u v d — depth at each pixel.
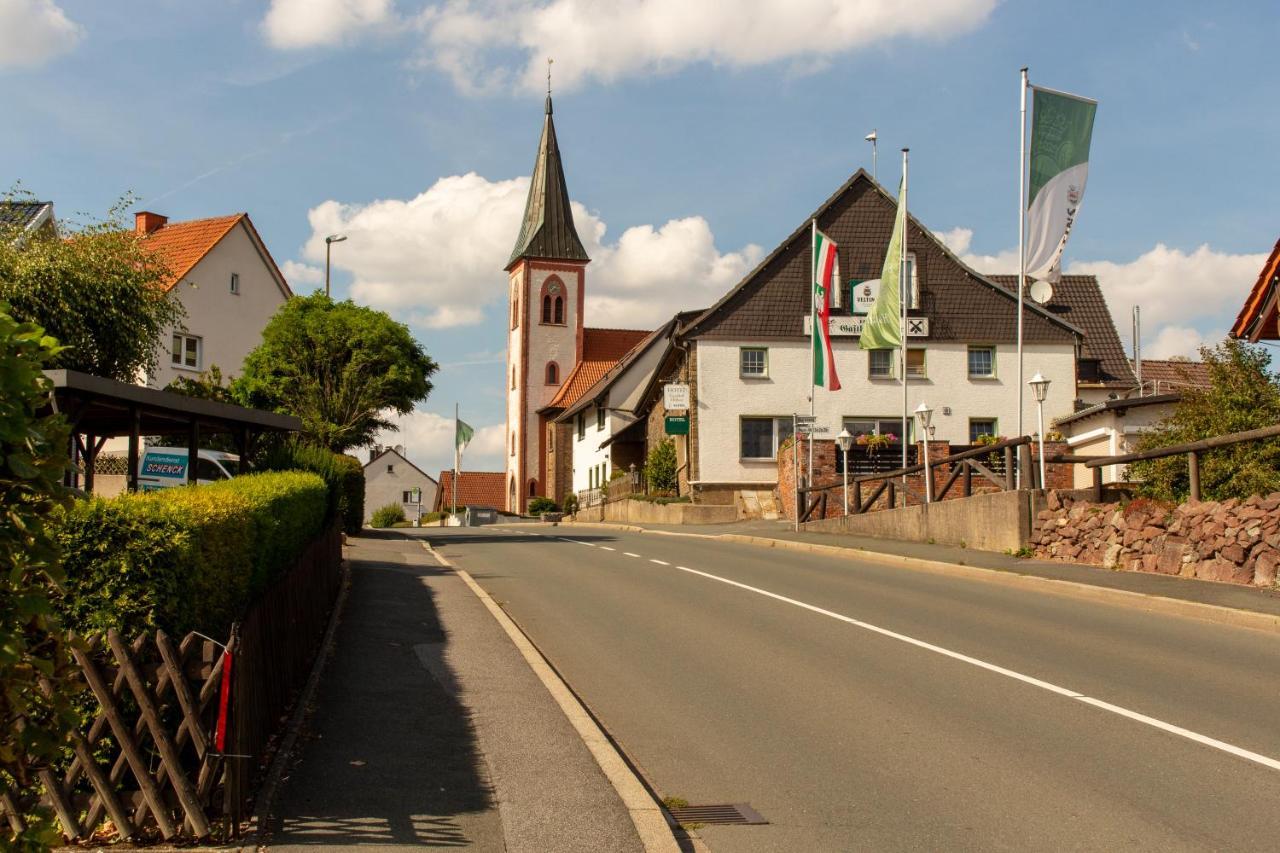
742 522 38.44
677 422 44.34
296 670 9.57
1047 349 43.78
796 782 7.52
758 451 42.88
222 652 6.33
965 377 43.34
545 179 94.56
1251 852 6.09
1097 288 54.03
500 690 9.80
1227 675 10.44
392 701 9.30
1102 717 9.01
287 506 10.01
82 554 6.14
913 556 20.81
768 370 43.06
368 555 22.09
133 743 5.87
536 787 7.15
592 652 12.11
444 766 7.56
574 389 87.12
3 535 4.08
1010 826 6.57
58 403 14.16
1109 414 30.20
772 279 43.50
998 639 12.46
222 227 46.47
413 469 105.19
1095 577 16.55
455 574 18.70
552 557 23.23
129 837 5.91
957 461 23.39
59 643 4.47
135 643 5.91
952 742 8.38
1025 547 20.08
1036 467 28.84
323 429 36.78
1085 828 6.51
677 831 6.59
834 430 42.94
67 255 25.80
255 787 6.83
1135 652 11.59
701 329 43.09
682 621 14.04
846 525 28.06
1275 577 14.48
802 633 13.02
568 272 93.25
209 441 27.38
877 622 13.72
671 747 8.41
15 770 4.40
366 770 7.40
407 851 5.99
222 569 7.25
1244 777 7.42
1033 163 21.12
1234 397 18.95
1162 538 16.67
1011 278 50.88
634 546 26.80
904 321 28.84
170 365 43.72
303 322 38.50
